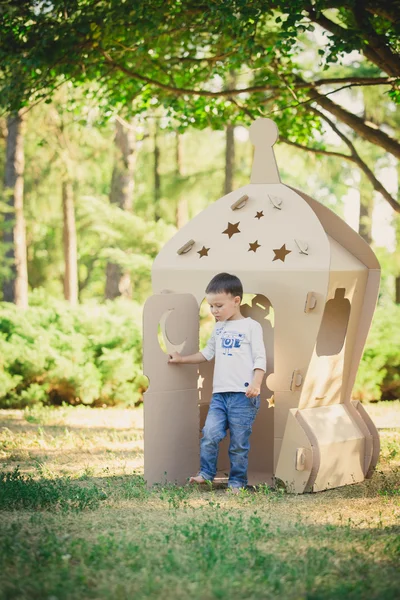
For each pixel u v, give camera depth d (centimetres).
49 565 333
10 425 882
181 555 349
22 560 339
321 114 954
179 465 534
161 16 830
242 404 516
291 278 522
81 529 401
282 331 525
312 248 525
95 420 945
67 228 2281
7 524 407
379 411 1040
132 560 342
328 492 516
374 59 803
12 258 1858
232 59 845
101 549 353
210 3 786
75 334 1118
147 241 1822
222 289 520
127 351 1120
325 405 554
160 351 523
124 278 1917
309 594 304
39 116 1825
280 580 322
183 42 976
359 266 561
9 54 855
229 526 404
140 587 311
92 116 1334
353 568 340
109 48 905
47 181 2242
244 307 599
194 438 544
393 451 660
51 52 855
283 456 518
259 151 565
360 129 908
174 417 531
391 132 1875
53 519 418
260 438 589
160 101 1032
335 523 427
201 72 989
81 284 3247
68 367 1076
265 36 922
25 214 2330
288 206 547
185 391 539
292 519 435
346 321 584
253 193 562
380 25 882
